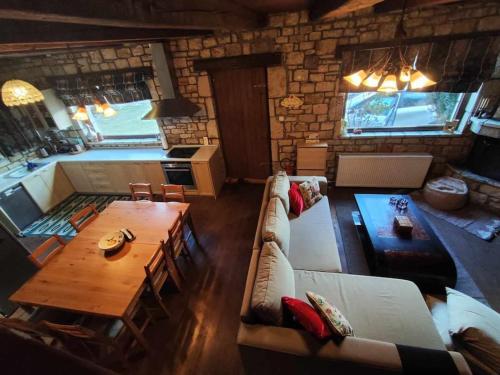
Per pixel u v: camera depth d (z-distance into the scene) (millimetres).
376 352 1543
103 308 1885
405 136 3908
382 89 2055
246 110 4250
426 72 3352
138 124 4895
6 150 4379
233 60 3734
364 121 4109
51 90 4328
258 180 4918
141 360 2234
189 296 2758
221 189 4762
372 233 2727
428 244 2545
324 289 2162
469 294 2514
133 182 4727
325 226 2863
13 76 4258
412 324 1864
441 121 3900
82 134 5008
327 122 4020
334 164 4375
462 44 3131
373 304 2016
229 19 2225
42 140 4875
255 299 1728
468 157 3775
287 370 1709
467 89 3322
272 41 3559
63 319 2361
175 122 4531
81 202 4797
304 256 2512
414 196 3971
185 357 2234
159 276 2408
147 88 4133
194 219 3994
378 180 4148
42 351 324
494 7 2955
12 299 1979
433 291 2455
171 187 3217
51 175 4582
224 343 2318
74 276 2145
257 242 2416
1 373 288
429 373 1439
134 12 1166
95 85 4172
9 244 2844
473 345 1570
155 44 3551
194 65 3867
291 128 4188
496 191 3363
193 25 1665
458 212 3539
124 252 2354
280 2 2533
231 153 4793
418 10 3092
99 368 353
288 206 2930
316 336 1612
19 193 4098
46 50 2693
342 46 3396
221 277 2959
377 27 3258
